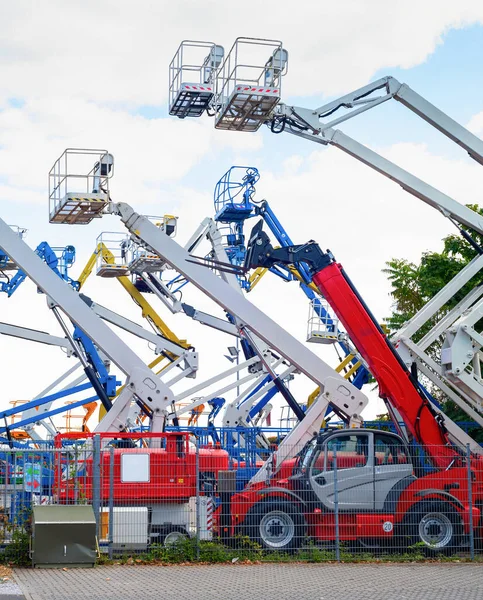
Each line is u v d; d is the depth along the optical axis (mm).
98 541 16406
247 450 22297
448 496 18016
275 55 20578
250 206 33750
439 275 29438
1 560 15750
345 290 20047
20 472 18203
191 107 21766
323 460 18203
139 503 17875
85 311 20797
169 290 35125
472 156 22547
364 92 21797
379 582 14328
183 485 18219
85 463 17094
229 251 35188
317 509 17797
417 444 19344
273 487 17875
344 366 33312
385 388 19859
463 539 17859
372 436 18391
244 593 13039
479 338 20234
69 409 35344
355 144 21672
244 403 33062
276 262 20203
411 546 17641
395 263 37469
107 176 20969
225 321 35094
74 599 12305
